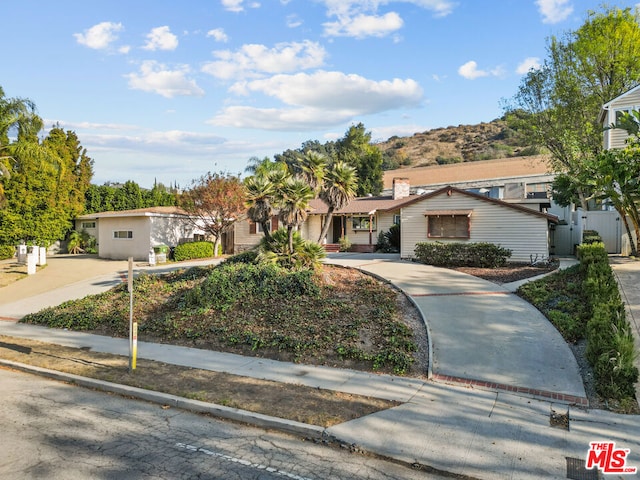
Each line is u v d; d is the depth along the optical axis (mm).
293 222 15000
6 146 24312
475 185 46250
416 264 19156
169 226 30297
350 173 15656
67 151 34875
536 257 19141
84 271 23734
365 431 6020
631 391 6809
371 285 13680
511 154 79562
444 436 5875
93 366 9133
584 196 22750
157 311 13227
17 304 16641
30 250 27734
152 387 7805
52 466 5176
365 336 9875
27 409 7090
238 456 5477
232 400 7117
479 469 5105
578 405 6742
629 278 12430
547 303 11352
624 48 24750
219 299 12633
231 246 33406
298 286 12703
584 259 13078
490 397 7129
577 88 25781
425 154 95188
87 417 6754
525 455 5379
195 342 10711
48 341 11414
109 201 38844
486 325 10156
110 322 12781
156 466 5195
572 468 5090
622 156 14289
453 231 20891
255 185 14977
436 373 8109
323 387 7680
